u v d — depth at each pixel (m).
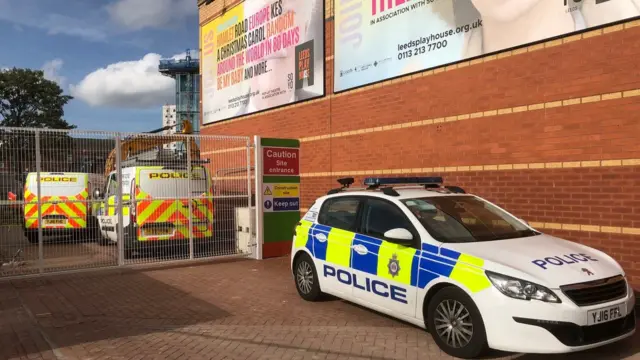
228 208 10.69
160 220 10.05
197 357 4.92
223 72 15.59
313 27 11.72
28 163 8.58
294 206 10.84
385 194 5.94
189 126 16.27
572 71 6.92
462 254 4.77
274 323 5.97
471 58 8.20
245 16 14.42
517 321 4.25
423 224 5.31
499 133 7.82
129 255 9.93
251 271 9.10
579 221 6.84
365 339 5.34
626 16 6.36
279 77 12.97
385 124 9.81
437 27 8.76
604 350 4.86
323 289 6.52
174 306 6.83
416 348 5.02
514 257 4.64
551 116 7.16
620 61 6.44
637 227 6.28
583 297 4.32
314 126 11.73
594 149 6.70
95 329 5.89
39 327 5.99
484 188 8.02
